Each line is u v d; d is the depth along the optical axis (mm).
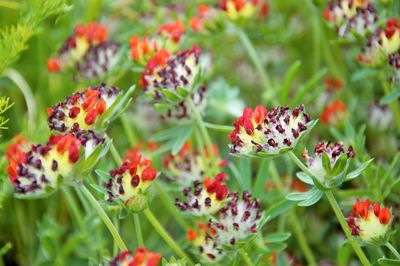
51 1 475
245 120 392
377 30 463
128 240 541
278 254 475
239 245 412
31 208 561
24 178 378
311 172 394
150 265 354
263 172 481
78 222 497
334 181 392
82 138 385
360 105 572
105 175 416
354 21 474
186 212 416
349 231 401
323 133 573
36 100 598
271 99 544
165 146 476
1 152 514
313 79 518
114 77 502
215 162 460
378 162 517
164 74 446
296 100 518
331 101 576
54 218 561
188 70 446
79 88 579
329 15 491
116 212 439
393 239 463
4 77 585
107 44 499
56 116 399
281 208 449
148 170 404
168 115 467
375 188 458
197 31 540
